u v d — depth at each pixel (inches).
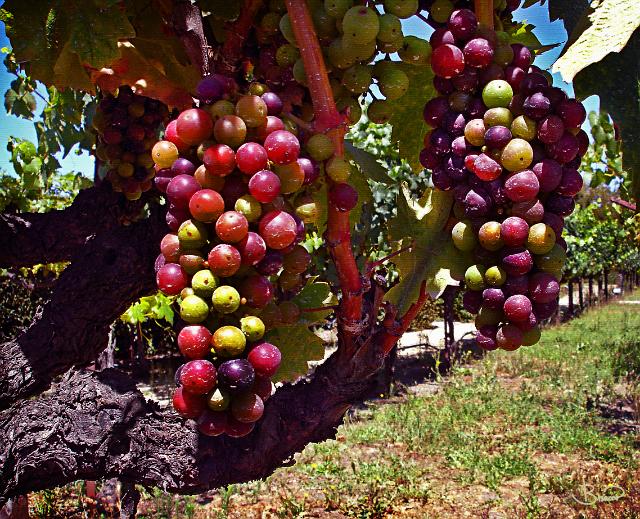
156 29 19.7
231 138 12.6
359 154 17.9
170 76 20.3
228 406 13.1
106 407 17.1
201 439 16.6
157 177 13.6
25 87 38.3
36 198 63.5
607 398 97.6
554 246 14.3
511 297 14.3
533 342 14.7
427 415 88.7
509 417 86.8
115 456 16.8
